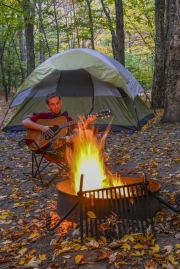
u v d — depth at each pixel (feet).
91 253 9.52
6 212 12.91
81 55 27.71
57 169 18.58
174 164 18.38
